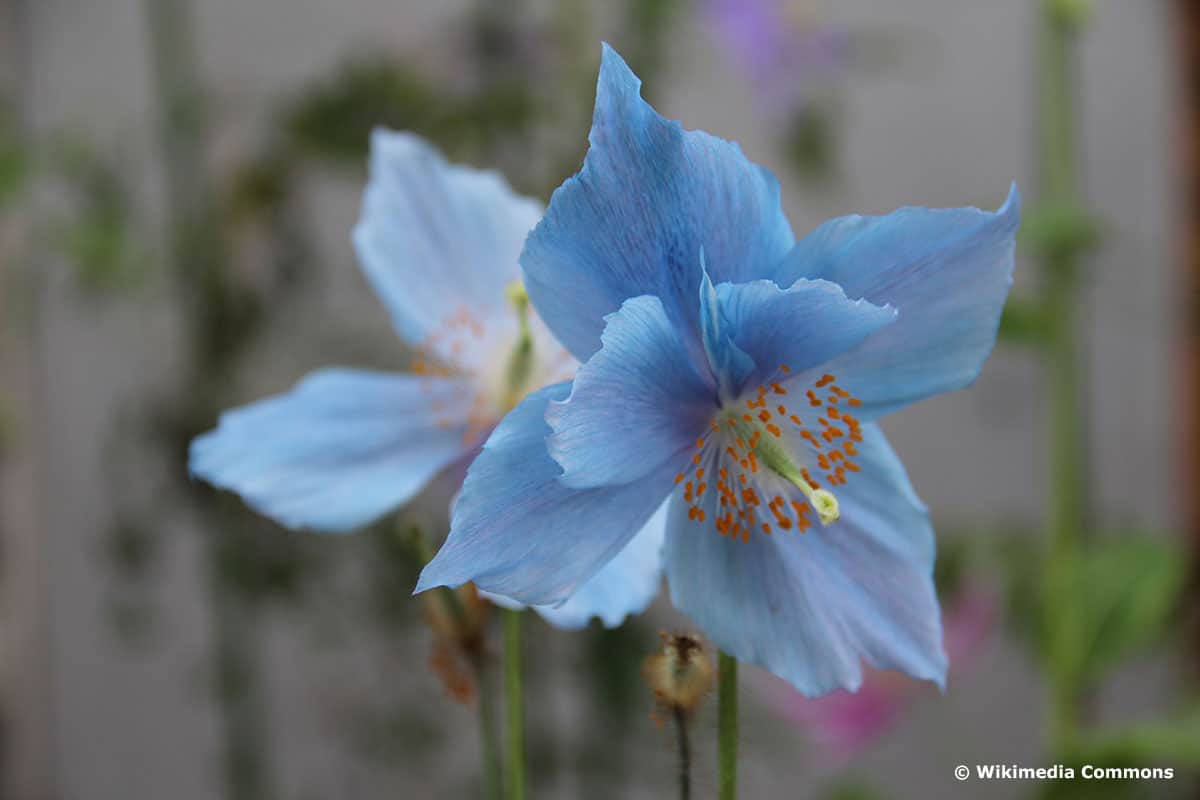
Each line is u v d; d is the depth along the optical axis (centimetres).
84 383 126
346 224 114
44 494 131
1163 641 99
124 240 86
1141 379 120
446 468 49
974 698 120
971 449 122
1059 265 72
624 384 44
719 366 45
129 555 112
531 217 51
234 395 94
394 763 110
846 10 120
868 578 45
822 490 44
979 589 78
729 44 94
